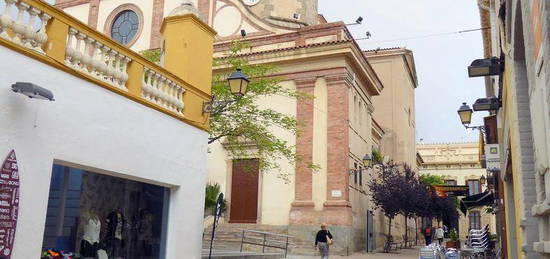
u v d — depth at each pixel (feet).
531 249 24.06
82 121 23.40
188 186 31.83
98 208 27.76
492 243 75.77
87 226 27.02
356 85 83.51
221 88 49.26
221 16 90.79
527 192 24.52
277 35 82.99
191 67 33.37
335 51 75.77
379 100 127.75
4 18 19.65
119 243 28.99
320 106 76.28
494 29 47.37
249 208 76.64
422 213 96.07
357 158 82.23
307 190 73.61
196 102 33.47
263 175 76.89
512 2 22.11
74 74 23.07
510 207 45.16
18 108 19.94
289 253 67.97
